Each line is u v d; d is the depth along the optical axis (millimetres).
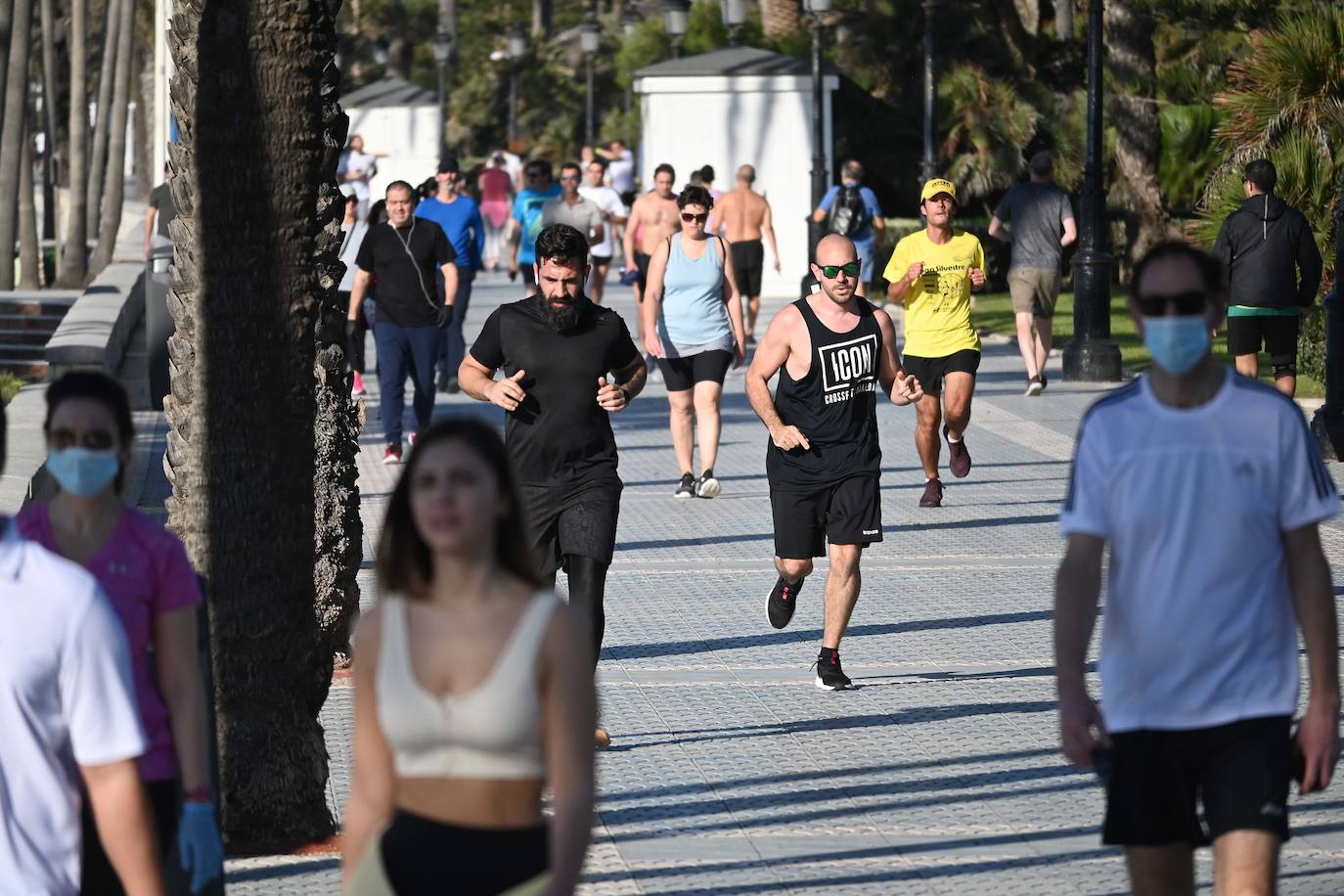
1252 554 14469
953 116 106938
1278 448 14492
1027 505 43938
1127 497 14617
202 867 14320
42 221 150750
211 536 20109
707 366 44719
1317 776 14578
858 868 20250
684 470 45500
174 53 27172
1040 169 61469
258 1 19625
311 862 20078
